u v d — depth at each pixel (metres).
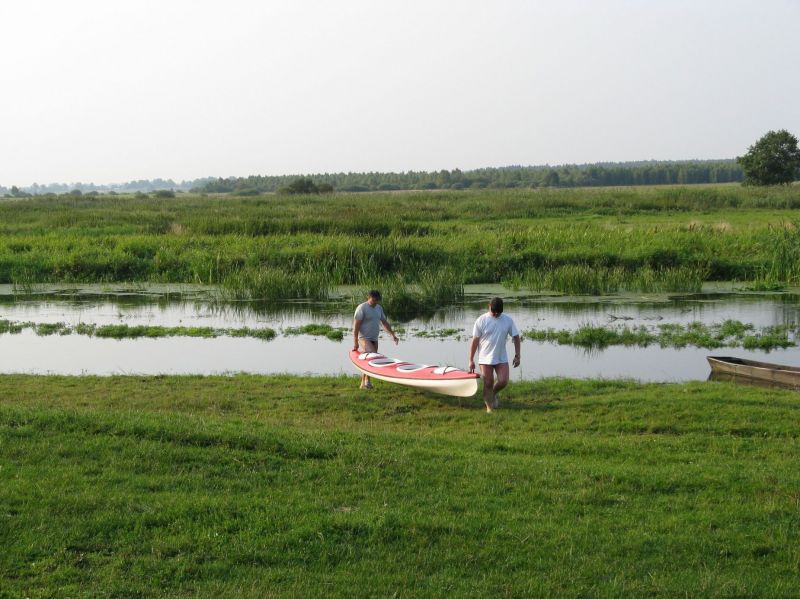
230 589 5.39
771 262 26.06
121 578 5.51
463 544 6.11
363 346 13.20
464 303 22.91
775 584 5.53
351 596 5.33
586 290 24.20
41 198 86.69
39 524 6.24
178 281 27.22
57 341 17.92
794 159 78.62
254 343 17.70
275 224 35.31
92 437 8.34
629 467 8.05
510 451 8.81
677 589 5.45
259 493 7.04
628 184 163.00
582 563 5.83
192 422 9.11
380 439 8.91
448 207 52.22
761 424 9.96
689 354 16.02
